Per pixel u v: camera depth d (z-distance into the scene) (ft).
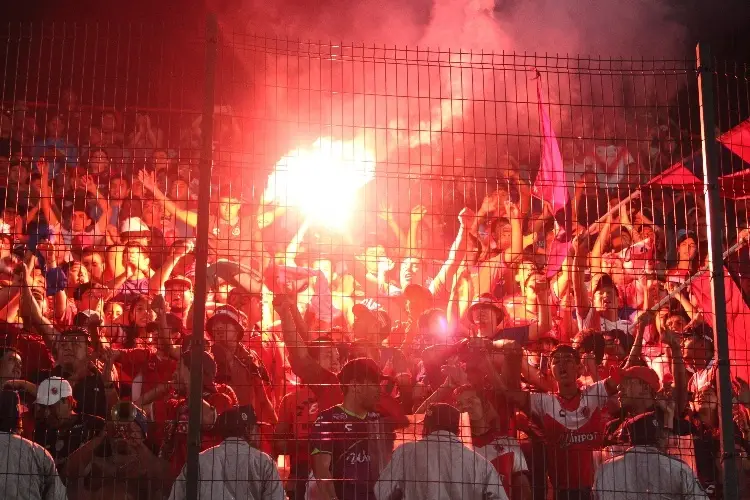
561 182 23.67
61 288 28.09
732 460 21.71
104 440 22.90
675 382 25.00
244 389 24.98
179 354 25.41
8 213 28.78
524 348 25.27
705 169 22.93
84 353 24.70
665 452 22.97
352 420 23.25
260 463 21.70
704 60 23.35
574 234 27.04
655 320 30.45
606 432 24.82
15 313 27.94
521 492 23.71
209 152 21.59
